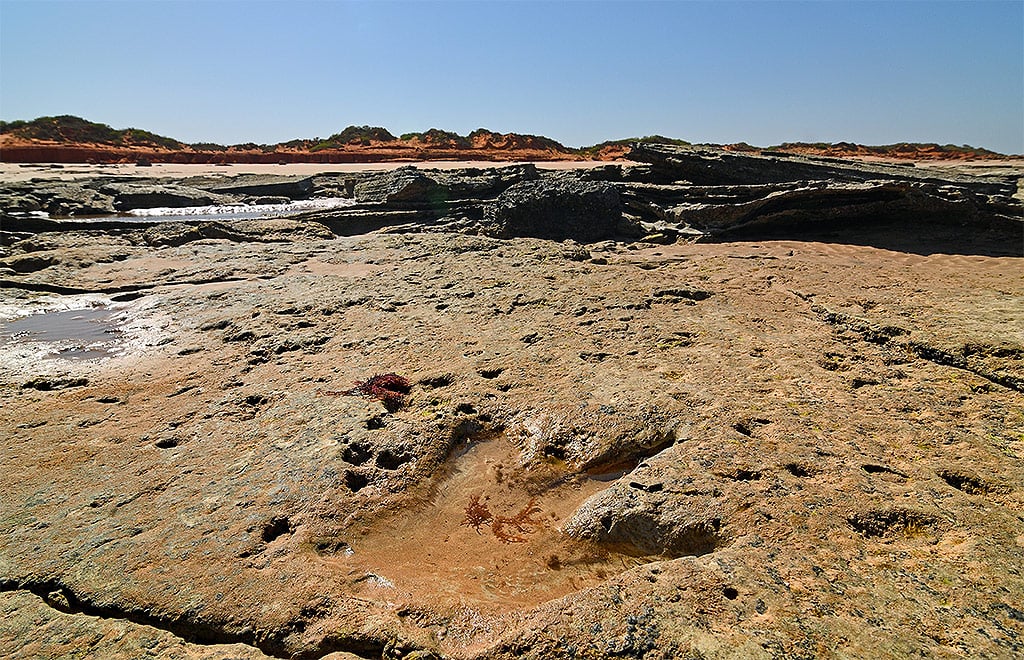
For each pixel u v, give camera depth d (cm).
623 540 518
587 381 765
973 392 725
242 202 3253
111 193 3138
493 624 420
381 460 625
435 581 480
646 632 396
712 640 386
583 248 1630
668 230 1914
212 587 451
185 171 4656
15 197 2734
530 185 2095
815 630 391
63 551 490
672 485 544
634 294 1141
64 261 1603
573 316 1034
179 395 788
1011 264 1327
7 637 415
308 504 543
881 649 376
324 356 898
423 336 959
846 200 1803
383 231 2170
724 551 466
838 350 854
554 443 656
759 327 965
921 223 1742
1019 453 587
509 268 1404
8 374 889
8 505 552
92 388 827
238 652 406
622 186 2317
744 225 1847
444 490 602
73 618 432
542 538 536
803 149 8406
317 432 664
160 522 523
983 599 411
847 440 615
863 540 476
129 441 668
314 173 4344
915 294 1112
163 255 1694
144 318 1134
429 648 401
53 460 630
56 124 7244
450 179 2847
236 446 647
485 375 805
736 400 698
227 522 520
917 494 524
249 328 1031
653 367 805
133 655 403
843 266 1373
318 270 1488
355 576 469
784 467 564
